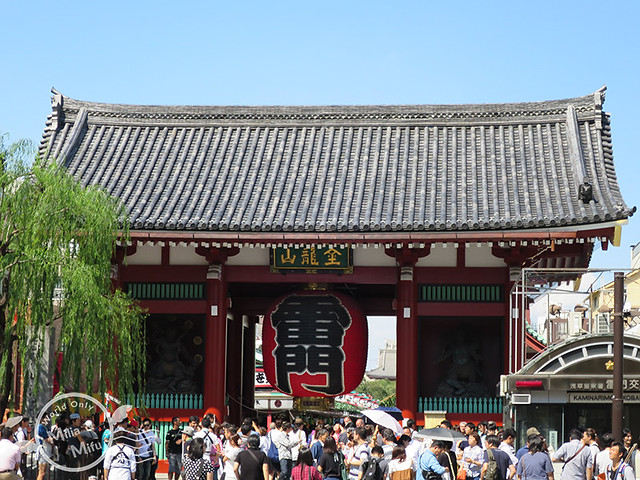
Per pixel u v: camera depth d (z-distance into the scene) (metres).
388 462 21.73
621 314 26.11
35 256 29.17
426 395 37.12
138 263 37.84
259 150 41.34
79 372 30.44
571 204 35.44
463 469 22.86
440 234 35.03
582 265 41.22
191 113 43.16
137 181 39.41
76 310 29.81
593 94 40.66
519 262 36.22
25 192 29.31
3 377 29.98
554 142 40.00
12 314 30.00
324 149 41.28
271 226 35.56
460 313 36.44
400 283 36.53
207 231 35.81
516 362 34.59
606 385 30.81
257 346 83.31
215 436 26.80
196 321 38.66
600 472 21.31
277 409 56.62
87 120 43.25
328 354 36.25
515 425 31.98
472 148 40.38
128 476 22.92
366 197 38.03
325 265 36.75
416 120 42.03
